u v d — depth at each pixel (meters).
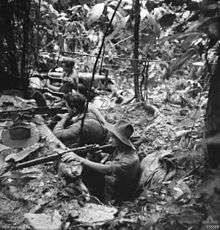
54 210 3.84
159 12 6.51
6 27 6.31
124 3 6.50
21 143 4.72
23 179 4.19
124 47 8.26
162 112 6.20
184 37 3.72
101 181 5.18
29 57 6.94
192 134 5.27
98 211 3.88
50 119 5.60
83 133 5.27
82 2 7.12
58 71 7.55
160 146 5.41
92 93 6.73
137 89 6.62
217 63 3.60
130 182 4.97
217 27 3.28
